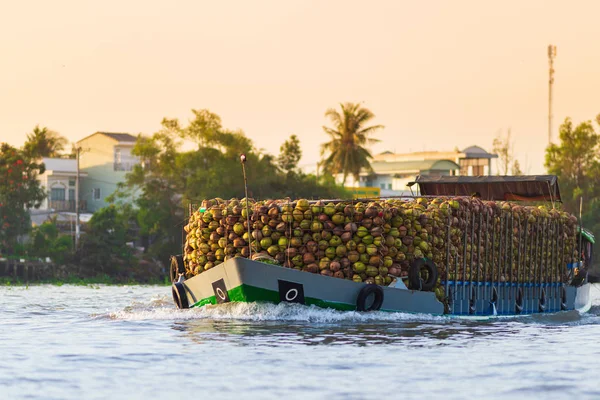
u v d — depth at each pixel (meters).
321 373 45.91
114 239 190.75
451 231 71.25
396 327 63.59
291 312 65.38
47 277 179.62
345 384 43.34
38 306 91.25
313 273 65.19
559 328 68.56
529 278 81.44
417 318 68.81
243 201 69.31
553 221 84.62
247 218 65.31
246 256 67.25
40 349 54.16
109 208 194.12
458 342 57.69
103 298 107.69
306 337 57.97
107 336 59.97
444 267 70.88
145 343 56.12
